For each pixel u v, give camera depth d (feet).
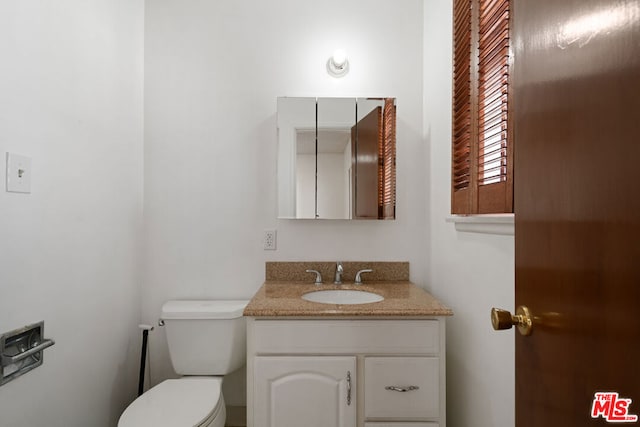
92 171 4.60
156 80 6.13
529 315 1.91
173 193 6.15
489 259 3.83
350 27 6.26
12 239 3.28
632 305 1.25
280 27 6.23
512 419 3.37
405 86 6.26
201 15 6.18
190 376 5.48
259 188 6.21
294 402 4.24
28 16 3.48
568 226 1.60
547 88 1.76
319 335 4.31
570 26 1.58
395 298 4.88
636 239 1.24
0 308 3.15
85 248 4.44
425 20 6.15
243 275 6.19
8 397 3.23
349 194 6.04
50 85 3.79
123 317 5.46
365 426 4.26
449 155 5.08
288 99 6.02
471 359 4.29
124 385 5.47
